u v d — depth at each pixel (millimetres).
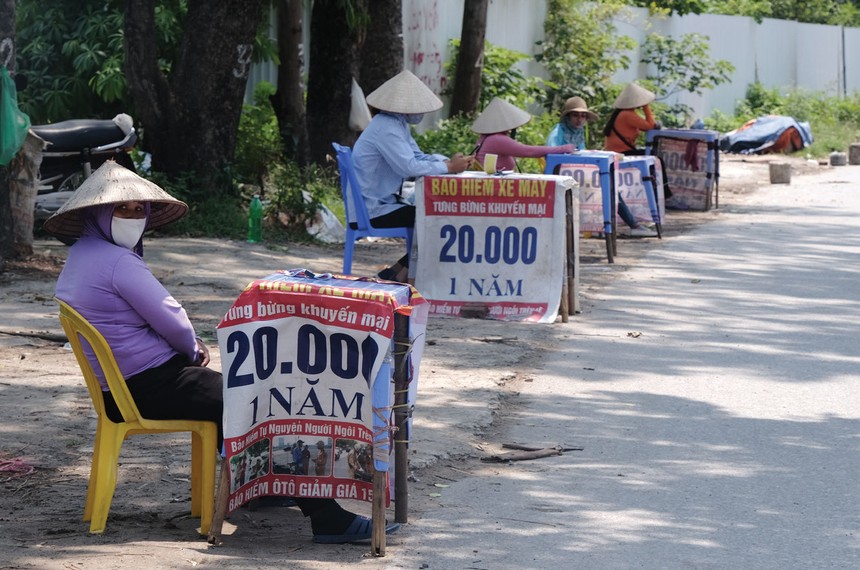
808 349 10469
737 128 37812
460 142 22219
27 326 10492
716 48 39688
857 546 5906
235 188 16922
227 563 5473
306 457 5789
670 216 20375
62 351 9773
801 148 36156
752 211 21234
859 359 10125
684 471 7133
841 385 9242
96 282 5789
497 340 10602
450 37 26766
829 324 11531
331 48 19469
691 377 9445
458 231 11570
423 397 8664
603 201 14859
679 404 8656
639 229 17938
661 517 6305
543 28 30422
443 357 9969
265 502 6480
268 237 15977
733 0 43594
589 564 5602
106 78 18812
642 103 20656
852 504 6551
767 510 6438
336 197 18234
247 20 16594
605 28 32250
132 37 16062
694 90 34344
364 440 5719
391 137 11773
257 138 19047
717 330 11195
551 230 11438
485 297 11539
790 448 7621
